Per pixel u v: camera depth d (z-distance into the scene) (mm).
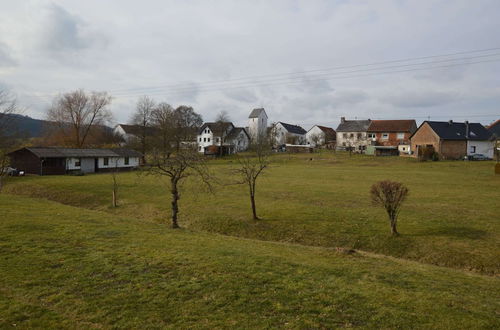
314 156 76062
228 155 86688
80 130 73500
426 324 7105
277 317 7180
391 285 9453
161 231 15406
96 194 30750
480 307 8133
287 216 20672
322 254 12906
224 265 10203
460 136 65750
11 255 10445
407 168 50438
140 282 8719
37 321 6727
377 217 19578
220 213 22141
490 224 17438
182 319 6969
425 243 15344
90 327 6586
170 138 68250
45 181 39719
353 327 6891
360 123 96562
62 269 9438
